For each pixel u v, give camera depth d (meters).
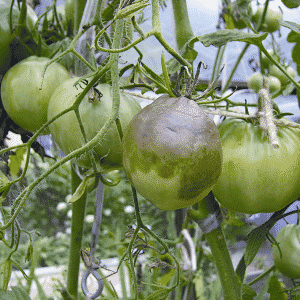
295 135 0.42
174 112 0.29
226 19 0.70
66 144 0.40
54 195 2.74
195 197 0.30
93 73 0.36
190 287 0.76
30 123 0.47
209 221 0.50
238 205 0.42
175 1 0.52
